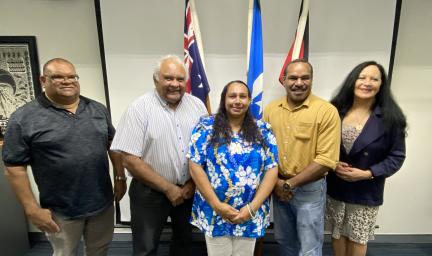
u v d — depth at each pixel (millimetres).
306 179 1494
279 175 1638
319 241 1650
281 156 1600
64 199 1472
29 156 1433
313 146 1525
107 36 2111
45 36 2182
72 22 2162
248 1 2068
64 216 1495
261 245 2131
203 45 2143
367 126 1585
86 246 1689
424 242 2465
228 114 1463
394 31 2068
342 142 1641
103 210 1604
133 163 1486
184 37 1967
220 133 1412
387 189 2416
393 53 2102
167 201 1609
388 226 2471
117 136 1521
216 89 2211
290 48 2037
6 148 1388
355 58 2123
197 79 1938
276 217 1755
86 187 1499
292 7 2064
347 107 1681
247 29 2104
